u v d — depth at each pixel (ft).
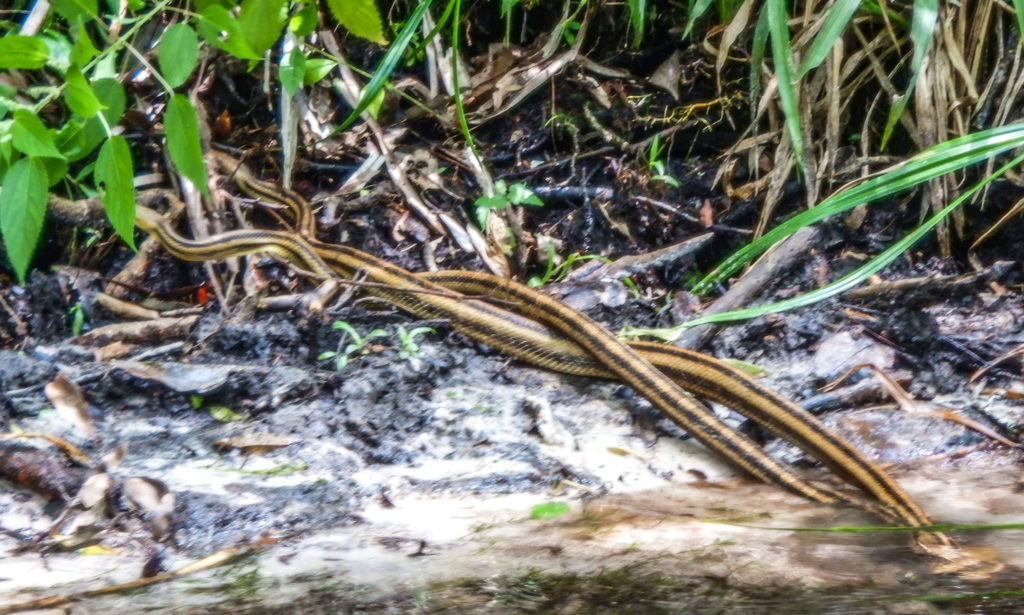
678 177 38.01
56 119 33.73
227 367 28.02
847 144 38.42
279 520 21.99
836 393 29.04
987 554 20.61
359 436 26.21
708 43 38.42
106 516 21.61
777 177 36.06
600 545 20.99
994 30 36.96
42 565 19.61
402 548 20.70
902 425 27.94
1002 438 27.30
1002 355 30.78
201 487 23.03
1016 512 22.97
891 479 24.14
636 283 35.22
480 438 26.50
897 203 36.96
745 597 18.31
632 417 28.30
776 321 32.48
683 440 27.58
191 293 33.50
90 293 31.91
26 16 35.14
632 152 38.19
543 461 25.62
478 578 19.16
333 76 38.45
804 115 36.37
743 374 27.84
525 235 36.19
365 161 36.91
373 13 24.14
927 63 35.91
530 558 20.22
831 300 33.40
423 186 36.81
